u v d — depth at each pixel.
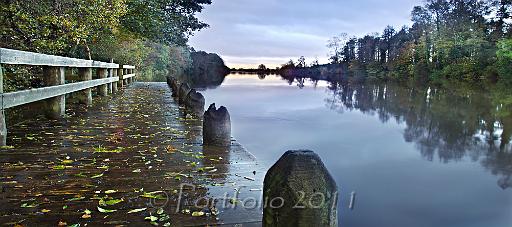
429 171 7.27
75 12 8.98
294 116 13.58
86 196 2.62
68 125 5.51
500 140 10.81
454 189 6.13
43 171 3.19
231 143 4.47
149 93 12.23
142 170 3.29
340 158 7.91
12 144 4.16
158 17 17.39
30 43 8.34
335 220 1.63
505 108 18.48
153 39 20.72
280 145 8.41
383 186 6.12
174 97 10.63
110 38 15.39
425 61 52.50
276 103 18.06
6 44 7.98
